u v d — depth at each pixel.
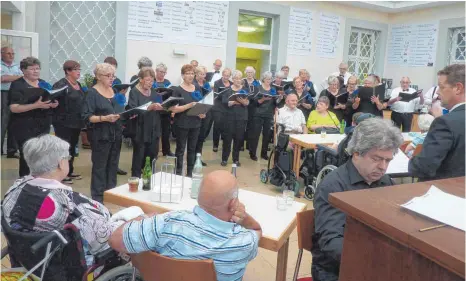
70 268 1.66
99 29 6.73
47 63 6.29
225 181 1.48
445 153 2.09
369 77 6.69
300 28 8.54
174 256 1.48
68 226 1.63
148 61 5.85
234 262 1.50
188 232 1.47
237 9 7.73
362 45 9.79
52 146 1.76
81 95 4.36
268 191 4.75
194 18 7.34
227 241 1.48
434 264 0.69
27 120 3.81
